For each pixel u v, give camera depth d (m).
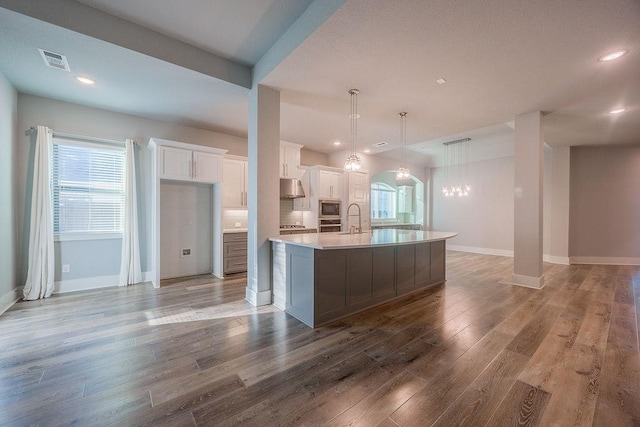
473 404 1.64
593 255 6.25
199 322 2.84
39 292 3.54
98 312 3.09
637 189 6.08
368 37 2.30
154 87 3.29
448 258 6.79
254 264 3.37
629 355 2.18
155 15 2.40
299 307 2.94
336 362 2.10
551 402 1.65
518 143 4.16
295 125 4.85
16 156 3.44
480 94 3.41
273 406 1.63
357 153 7.10
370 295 3.29
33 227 3.52
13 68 2.87
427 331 2.64
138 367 2.02
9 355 2.17
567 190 6.18
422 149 7.79
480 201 7.73
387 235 3.84
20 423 1.49
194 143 4.95
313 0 2.21
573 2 1.90
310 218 6.33
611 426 1.46
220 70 3.06
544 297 3.65
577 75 2.92
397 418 1.53
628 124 4.60
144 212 4.48
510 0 1.89
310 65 2.77
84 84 3.24
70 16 2.21
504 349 2.28
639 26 2.14
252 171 3.37
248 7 2.29
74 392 1.74
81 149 3.95
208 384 1.83
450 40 2.34
